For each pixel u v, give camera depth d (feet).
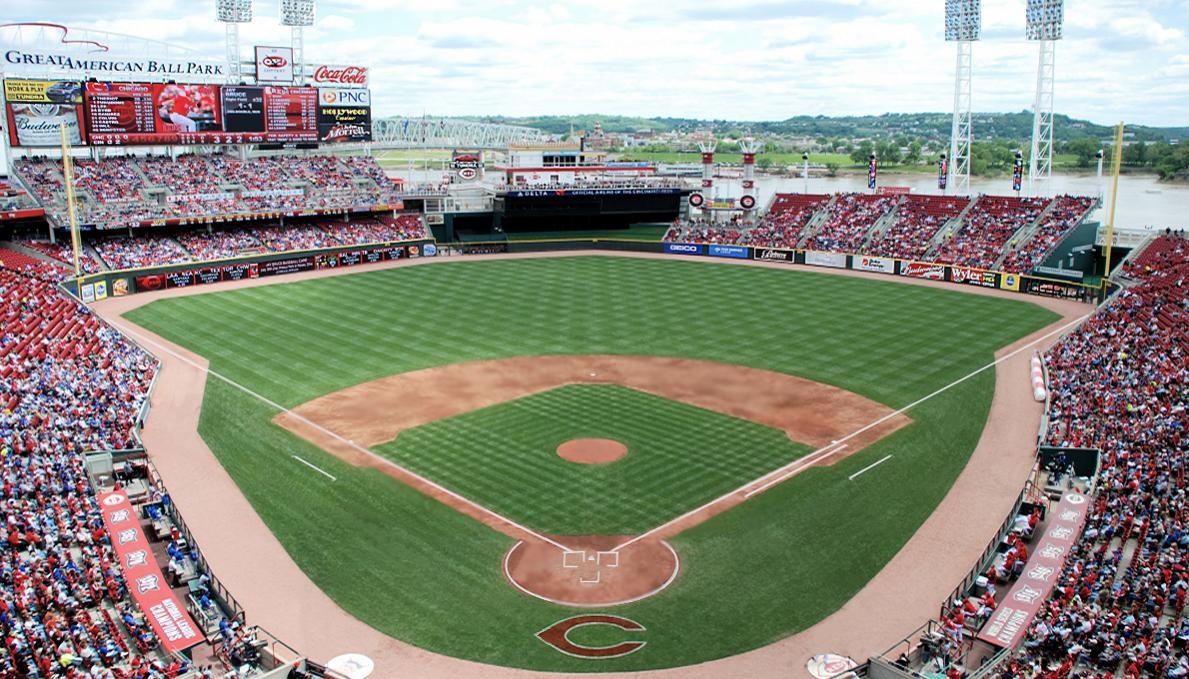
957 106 382.01
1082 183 653.71
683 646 107.45
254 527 136.77
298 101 376.27
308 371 215.72
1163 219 459.73
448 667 103.45
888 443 169.99
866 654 105.50
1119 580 112.37
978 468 158.40
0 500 129.80
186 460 161.48
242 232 354.74
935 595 118.21
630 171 462.60
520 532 135.54
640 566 125.70
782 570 124.57
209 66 361.51
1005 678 92.12
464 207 428.56
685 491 149.28
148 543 125.29
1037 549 120.88
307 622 112.06
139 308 280.51
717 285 323.16
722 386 204.44
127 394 189.16
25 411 163.32
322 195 380.37
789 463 160.56
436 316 273.13
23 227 319.06
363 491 149.38
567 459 161.99
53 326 220.23
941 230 354.13
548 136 558.56
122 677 92.02
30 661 93.86
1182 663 90.79
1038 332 252.42
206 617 109.81
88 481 143.95
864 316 273.13
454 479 153.89
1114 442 153.99
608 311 280.72
